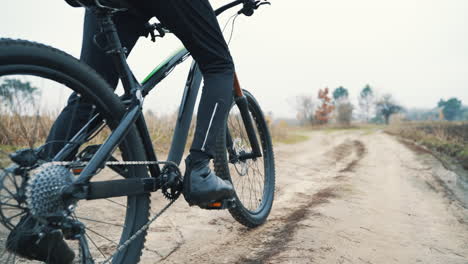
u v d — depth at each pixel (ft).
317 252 6.28
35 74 3.34
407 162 22.89
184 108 5.75
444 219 9.09
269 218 8.42
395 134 85.25
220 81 4.84
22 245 3.35
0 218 3.09
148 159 4.73
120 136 3.99
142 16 4.62
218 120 4.81
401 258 6.33
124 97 4.47
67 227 3.35
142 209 4.59
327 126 230.89
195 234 7.06
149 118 27.32
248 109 7.43
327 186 13.20
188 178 4.69
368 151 33.88
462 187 13.94
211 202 4.83
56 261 3.56
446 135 44.80
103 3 3.89
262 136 8.48
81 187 3.50
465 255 6.57
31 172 3.15
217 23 4.77
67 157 3.80
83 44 4.86
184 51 5.79
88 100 3.92
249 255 6.07
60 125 3.94
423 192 12.67
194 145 4.74
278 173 16.30
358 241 7.06
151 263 5.62
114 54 4.19
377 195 11.84
